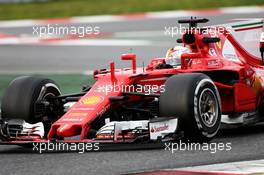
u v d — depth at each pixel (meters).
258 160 23.52
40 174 22.25
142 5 104.12
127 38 81.62
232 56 31.64
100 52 71.56
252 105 31.25
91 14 100.62
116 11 101.31
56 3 107.94
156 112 27.70
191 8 100.44
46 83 29.25
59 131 25.75
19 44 79.62
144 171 22.05
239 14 92.44
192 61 29.91
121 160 24.17
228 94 30.11
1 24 96.69
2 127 27.16
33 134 27.14
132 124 26.19
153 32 85.62
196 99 26.61
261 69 32.81
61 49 74.75
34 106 28.44
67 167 23.28
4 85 51.62
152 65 30.41
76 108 27.00
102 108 26.78
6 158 25.75
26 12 103.00
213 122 27.52
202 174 21.12
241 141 28.08
